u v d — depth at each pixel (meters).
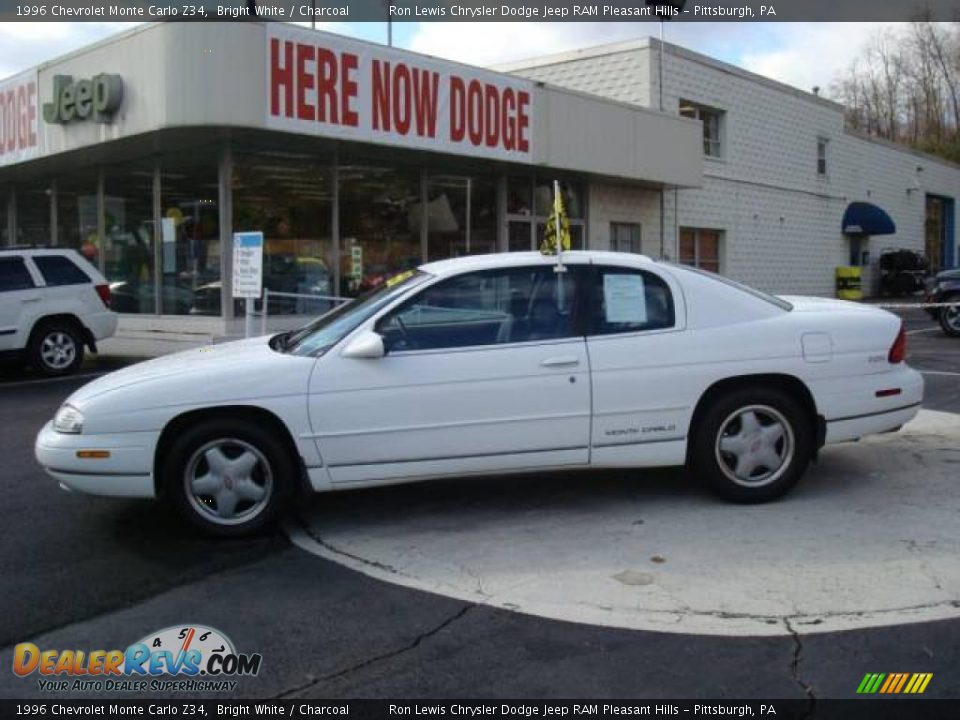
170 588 4.79
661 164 19.22
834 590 4.55
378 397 5.47
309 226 15.09
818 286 28.02
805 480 6.57
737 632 4.13
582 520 5.76
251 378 5.41
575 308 5.77
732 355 5.81
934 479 6.53
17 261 12.52
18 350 12.41
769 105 24.95
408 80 14.13
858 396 5.97
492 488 6.54
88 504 6.36
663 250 21.38
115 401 5.36
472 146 15.12
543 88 16.30
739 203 23.95
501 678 3.76
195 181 14.59
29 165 16.33
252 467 5.50
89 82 13.51
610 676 3.76
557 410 5.62
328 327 5.90
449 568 5.00
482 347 5.61
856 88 57.84
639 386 5.70
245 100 12.41
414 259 16.61
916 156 34.62
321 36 13.05
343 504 6.23
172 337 15.08
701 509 5.90
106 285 13.29
